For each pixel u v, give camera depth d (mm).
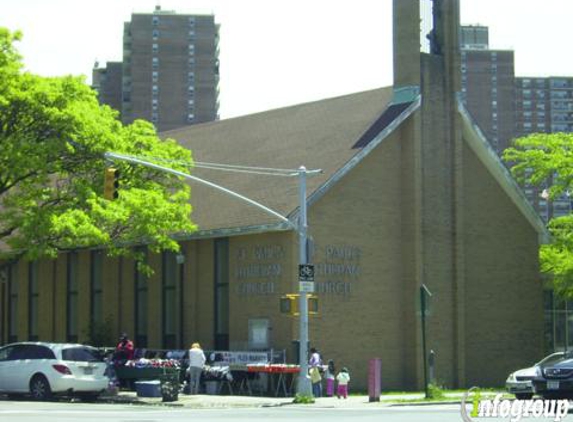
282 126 49250
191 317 44656
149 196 37312
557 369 28672
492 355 45625
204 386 38188
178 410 29016
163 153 39625
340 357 40750
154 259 47062
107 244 38188
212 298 43656
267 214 40750
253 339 41406
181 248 45469
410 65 43719
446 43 45156
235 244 42906
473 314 45281
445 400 33812
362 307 41656
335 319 40812
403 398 35688
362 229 42062
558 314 48594
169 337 46125
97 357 34406
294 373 37375
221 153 50188
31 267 54375
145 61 156125
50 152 35625
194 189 47781
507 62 162375
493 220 46406
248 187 44562
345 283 41250
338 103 48125
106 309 49625
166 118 155625
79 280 51250
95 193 36781
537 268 47531
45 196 37312
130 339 48062
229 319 42812
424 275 43000
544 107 166000
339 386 35781
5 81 35656
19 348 34438
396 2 44500
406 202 43219
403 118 43062
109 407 30234
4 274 49781
